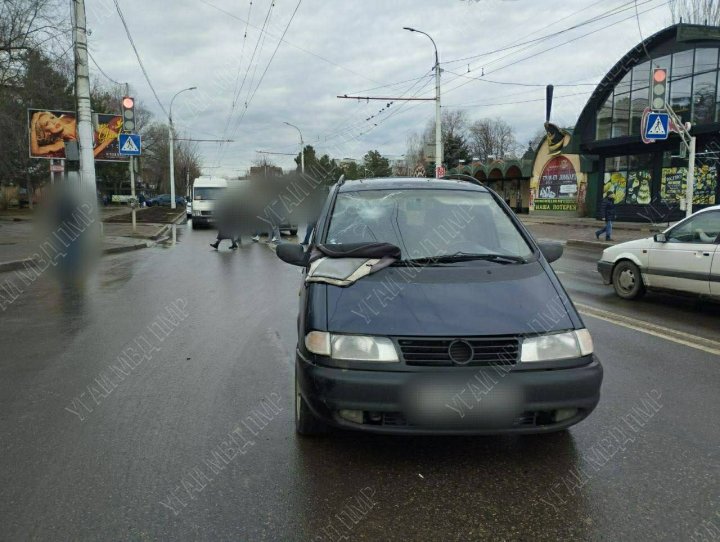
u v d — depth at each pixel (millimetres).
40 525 2850
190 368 5434
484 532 2805
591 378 3275
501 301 3496
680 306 8445
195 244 20094
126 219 34375
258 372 5309
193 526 2850
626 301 8820
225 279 11320
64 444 3762
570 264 13836
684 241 8109
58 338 6582
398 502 3068
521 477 3318
